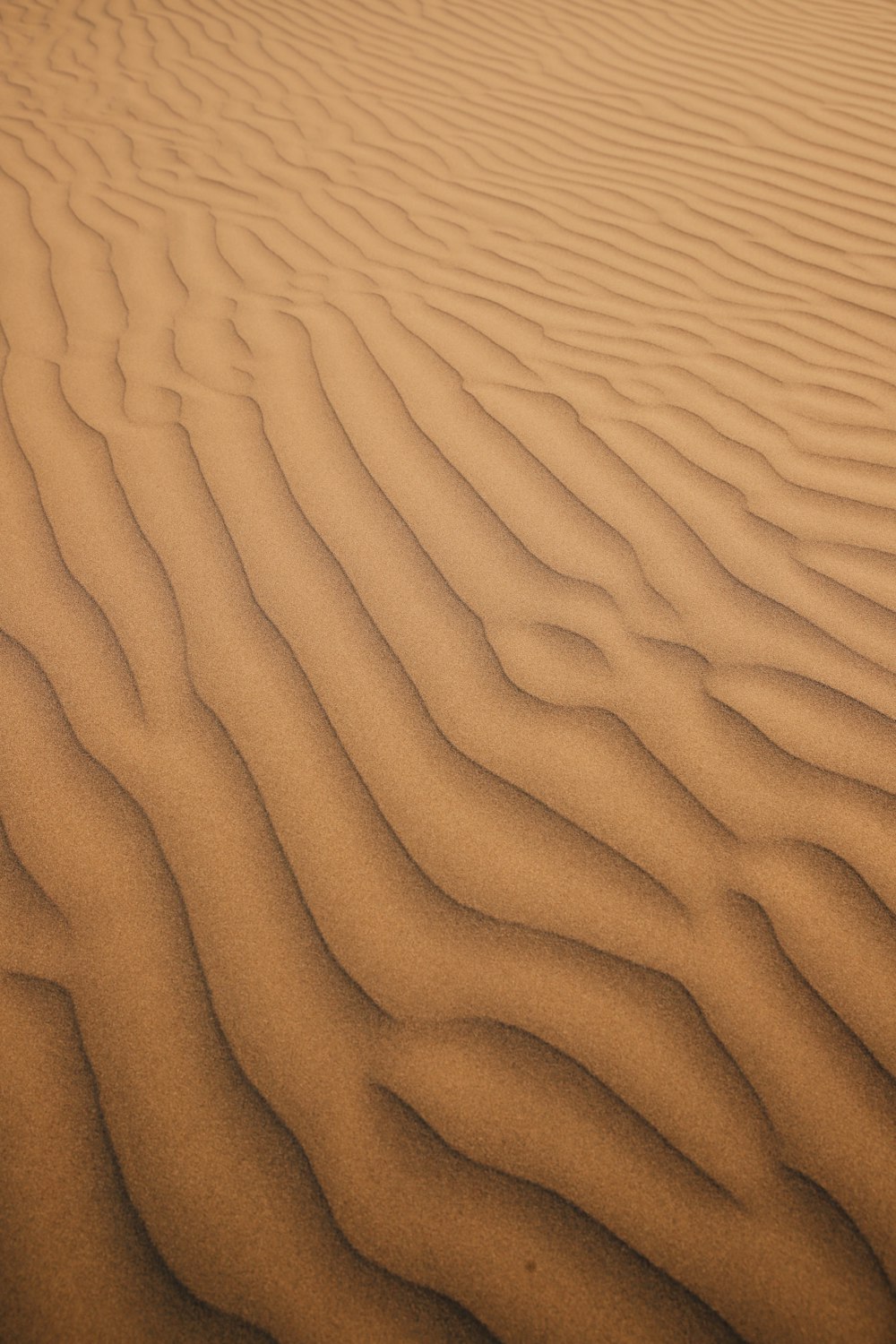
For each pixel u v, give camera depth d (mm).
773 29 6250
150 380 3047
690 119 5180
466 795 1818
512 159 4809
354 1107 1415
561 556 2346
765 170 4594
